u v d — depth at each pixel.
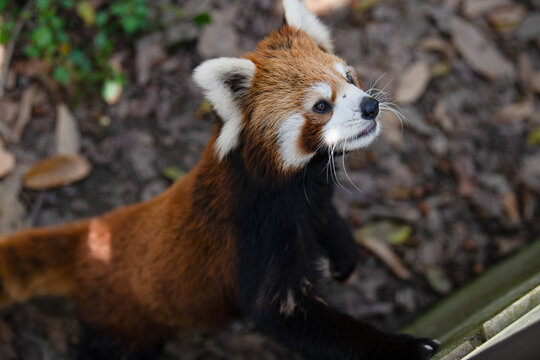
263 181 2.91
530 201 4.70
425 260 4.54
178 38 5.05
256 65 2.95
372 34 5.21
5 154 4.57
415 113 4.95
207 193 3.05
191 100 4.98
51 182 4.59
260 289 3.03
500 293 3.10
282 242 3.01
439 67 5.14
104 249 3.54
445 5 5.39
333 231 3.57
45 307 4.28
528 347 2.01
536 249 3.85
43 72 4.84
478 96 5.08
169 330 3.79
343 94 2.84
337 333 2.91
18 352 4.10
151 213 3.38
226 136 2.86
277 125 2.83
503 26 5.33
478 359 2.18
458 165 4.81
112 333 3.80
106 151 4.80
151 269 3.37
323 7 5.30
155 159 4.80
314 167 3.07
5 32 4.72
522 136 4.95
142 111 4.92
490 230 4.64
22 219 4.46
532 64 5.22
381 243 4.55
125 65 5.03
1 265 3.65
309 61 2.95
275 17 5.25
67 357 4.16
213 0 5.25
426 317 4.02
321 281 3.20
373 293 4.43
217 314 3.55
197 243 3.17
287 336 3.02
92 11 4.98
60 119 4.75
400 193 4.73
